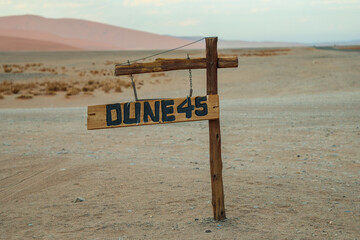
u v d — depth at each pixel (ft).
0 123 53.31
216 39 16.62
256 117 53.26
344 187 22.70
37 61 212.43
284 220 17.66
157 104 16.87
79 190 23.08
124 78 127.54
